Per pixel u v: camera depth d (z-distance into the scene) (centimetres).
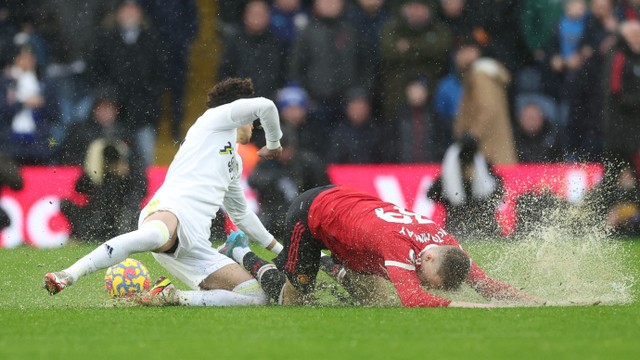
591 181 3831
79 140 3981
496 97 4012
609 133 3897
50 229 3662
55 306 2033
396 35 3984
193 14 4131
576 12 4044
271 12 4109
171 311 1927
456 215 3728
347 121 4009
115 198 3653
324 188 2055
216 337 1573
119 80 4091
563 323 1695
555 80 4097
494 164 3850
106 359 1392
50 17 4144
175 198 2103
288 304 2078
